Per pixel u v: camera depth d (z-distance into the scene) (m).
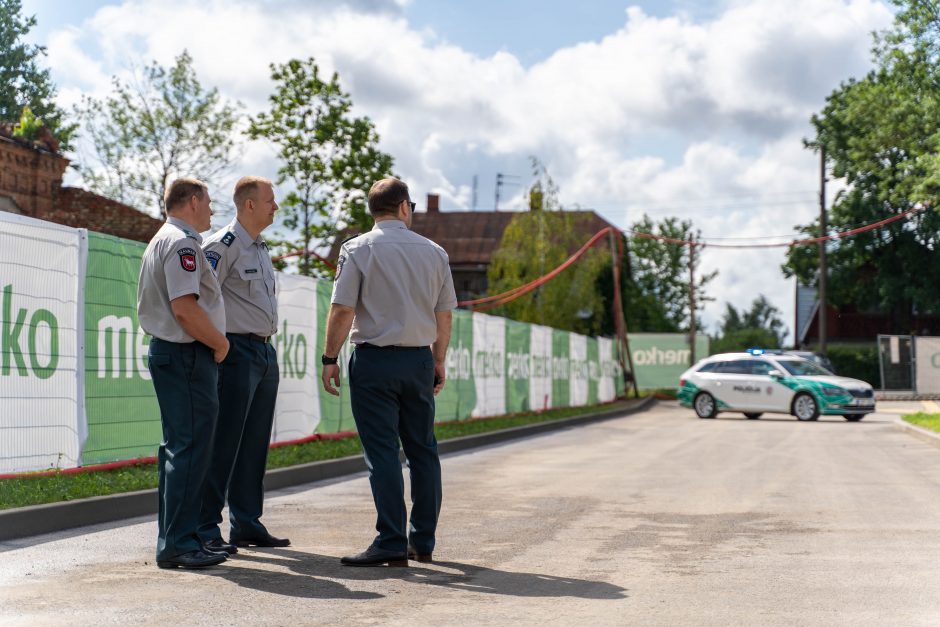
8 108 49.06
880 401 42.00
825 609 5.07
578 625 4.69
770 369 28.98
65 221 29.88
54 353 9.05
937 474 12.36
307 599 5.20
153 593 5.31
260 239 6.92
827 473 12.52
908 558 6.59
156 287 6.02
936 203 33.31
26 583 5.58
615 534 7.58
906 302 59.66
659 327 82.56
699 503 9.52
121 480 9.26
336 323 6.15
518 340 26.66
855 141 36.38
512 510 9.00
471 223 69.88
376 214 6.32
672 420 28.61
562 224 48.22
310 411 14.52
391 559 6.16
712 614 4.95
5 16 49.69
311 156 34.22
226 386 6.64
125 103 36.31
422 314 6.20
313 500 9.80
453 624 4.69
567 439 19.88
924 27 31.41
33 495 8.00
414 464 6.36
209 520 6.60
